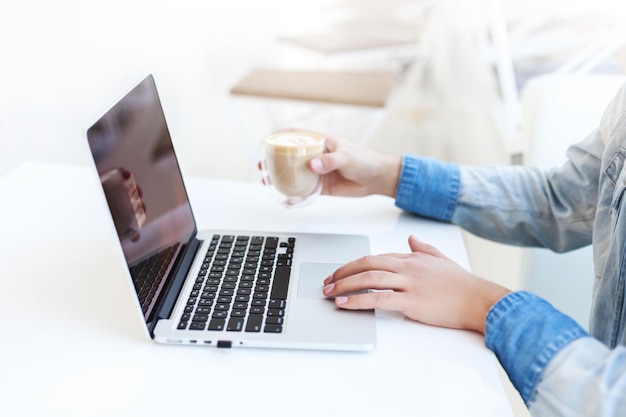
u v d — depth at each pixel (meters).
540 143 1.04
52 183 0.98
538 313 0.58
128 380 0.56
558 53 1.67
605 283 0.70
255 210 0.90
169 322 0.62
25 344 0.61
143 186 0.67
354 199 0.94
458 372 0.57
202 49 2.24
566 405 0.53
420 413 0.52
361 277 0.65
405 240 0.82
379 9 2.46
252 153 2.14
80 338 0.62
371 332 0.61
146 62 2.04
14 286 0.71
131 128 0.67
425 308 0.63
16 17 1.64
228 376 0.57
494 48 1.85
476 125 2.10
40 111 1.77
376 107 1.77
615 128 0.75
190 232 0.77
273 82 1.93
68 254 0.78
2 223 0.86
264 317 0.63
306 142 0.89
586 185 0.82
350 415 0.52
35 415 0.52
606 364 0.52
